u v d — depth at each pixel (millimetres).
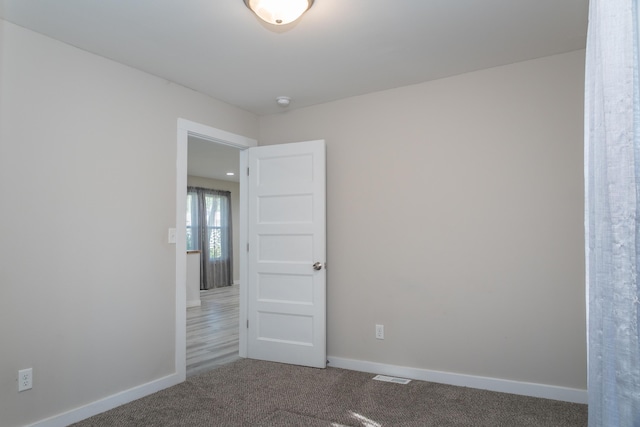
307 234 3693
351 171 3658
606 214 1280
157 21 2383
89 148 2730
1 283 2299
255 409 2736
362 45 2709
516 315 2967
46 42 2535
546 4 2246
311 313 3641
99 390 2725
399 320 3385
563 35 2605
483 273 3086
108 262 2811
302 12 2154
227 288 9250
